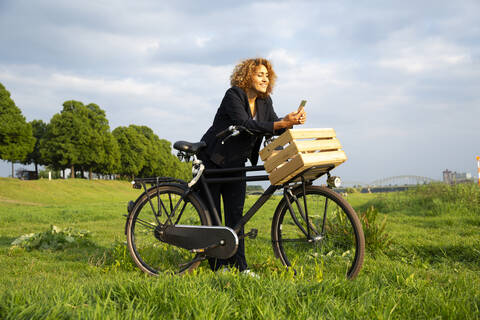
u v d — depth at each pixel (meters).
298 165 2.50
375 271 2.79
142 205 3.28
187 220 3.08
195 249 2.88
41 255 4.27
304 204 2.86
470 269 3.41
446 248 4.15
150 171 71.31
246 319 1.69
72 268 3.57
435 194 9.87
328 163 2.66
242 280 2.15
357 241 2.58
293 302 1.83
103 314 1.60
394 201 10.31
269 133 2.80
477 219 6.68
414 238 4.94
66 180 47.47
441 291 2.12
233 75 3.14
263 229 6.20
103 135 54.81
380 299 1.90
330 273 2.71
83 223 8.75
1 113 41.62
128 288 2.03
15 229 7.19
